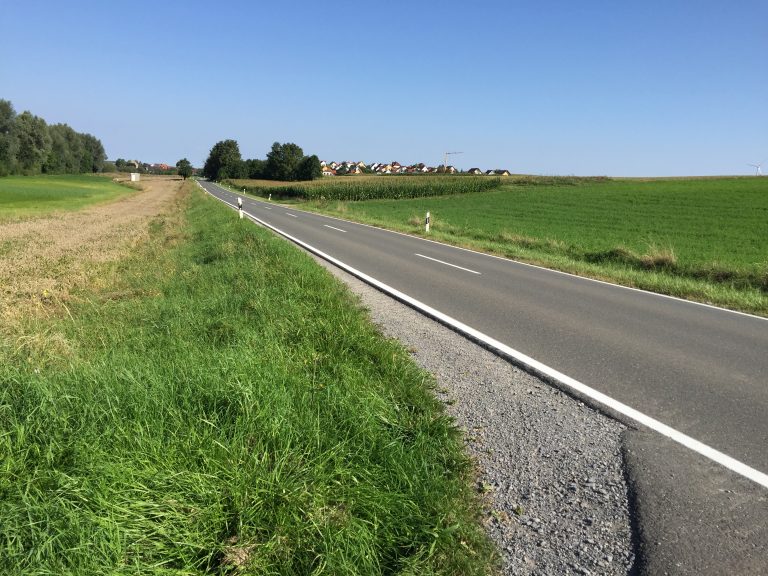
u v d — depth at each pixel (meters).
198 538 2.28
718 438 3.85
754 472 3.38
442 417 3.86
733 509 2.97
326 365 4.67
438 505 2.75
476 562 2.46
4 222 25.31
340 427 3.38
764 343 6.61
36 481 2.38
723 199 50.56
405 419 3.76
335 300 7.24
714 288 11.48
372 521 2.56
